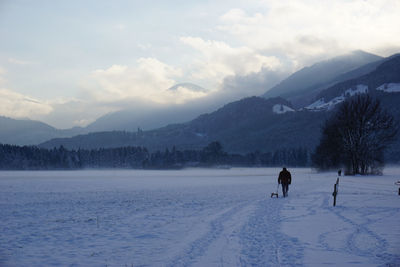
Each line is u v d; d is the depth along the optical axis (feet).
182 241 33.96
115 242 34.58
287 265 24.91
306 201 68.64
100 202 74.02
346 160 208.13
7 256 29.58
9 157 615.16
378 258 26.58
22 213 57.26
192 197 83.30
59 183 167.84
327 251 28.81
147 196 87.66
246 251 29.19
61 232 40.32
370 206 58.75
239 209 57.82
